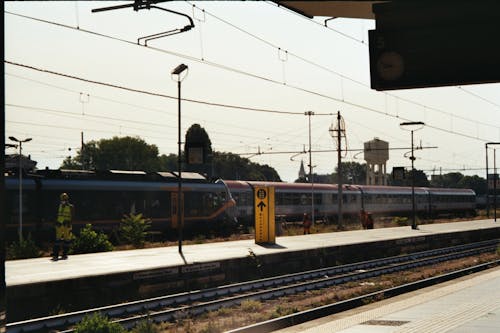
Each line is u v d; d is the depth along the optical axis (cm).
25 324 1480
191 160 2881
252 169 13900
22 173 3525
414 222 5500
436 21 827
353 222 6875
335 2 850
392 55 843
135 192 4081
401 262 3538
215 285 2416
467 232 5162
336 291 2384
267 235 3450
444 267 3275
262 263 2684
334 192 6644
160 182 4291
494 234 5803
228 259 2495
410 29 838
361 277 2794
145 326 1496
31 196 3512
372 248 3641
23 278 1797
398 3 841
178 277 2234
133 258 2484
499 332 1289
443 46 826
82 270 2020
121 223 3966
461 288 2117
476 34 814
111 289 1955
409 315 1580
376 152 10169
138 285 2053
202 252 2798
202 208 4616
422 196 8256
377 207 7294
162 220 4259
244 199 5481
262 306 1977
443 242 4709
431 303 1786
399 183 14775
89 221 3781
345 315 1825
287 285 2483
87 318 1403
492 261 3397
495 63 809
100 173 3953
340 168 5803
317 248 3103
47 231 3578
